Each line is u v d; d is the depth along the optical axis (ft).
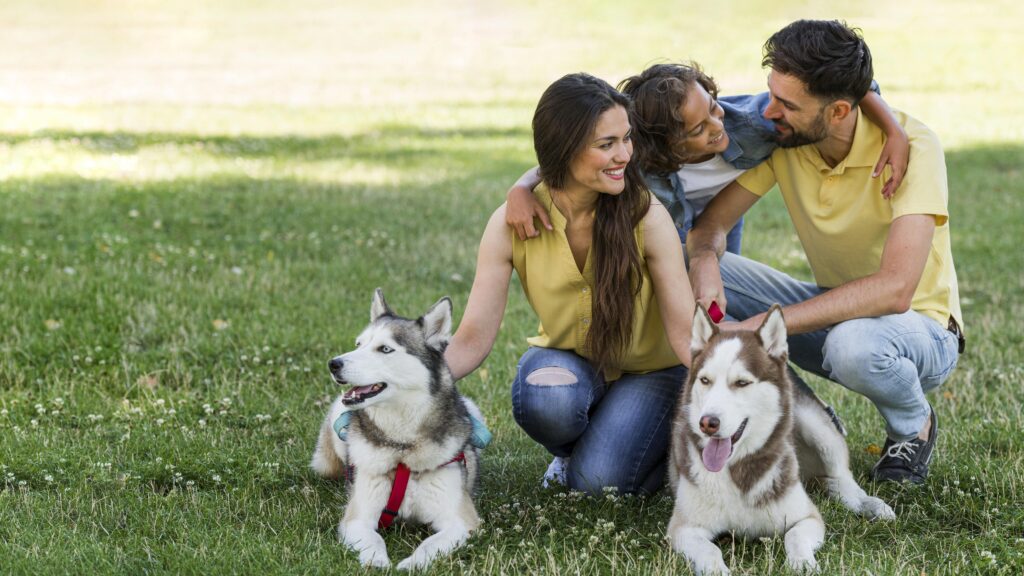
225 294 30.04
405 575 14.08
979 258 38.63
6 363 23.70
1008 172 59.21
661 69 17.90
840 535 15.93
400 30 145.79
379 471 15.93
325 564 14.25
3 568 13.88
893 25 131.13
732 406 14.84
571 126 15.31
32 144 60.29
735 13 149.79
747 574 14.15
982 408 22.40
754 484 15.29
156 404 21.79
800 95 16.75
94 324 26.21
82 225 37.60
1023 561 14.55
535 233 16.71
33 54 122.31
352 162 59.82
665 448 17.97
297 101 90.07
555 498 17.38
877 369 16.99
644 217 16.81
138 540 15.10
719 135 18.01
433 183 53.62
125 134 66.90
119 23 155.84
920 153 17.30
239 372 24.32
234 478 18.03
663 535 15.94
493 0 172.04
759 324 17.28
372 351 15.64
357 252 37.22
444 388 16.29
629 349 17.42
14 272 30.19
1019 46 111.75
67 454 18.37
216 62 119.03
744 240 42.55
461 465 16.42
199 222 40.06
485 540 15.67
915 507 16.81
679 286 17.03
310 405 22.40
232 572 13.91
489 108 86.69
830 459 17.39
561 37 132.57
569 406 17.25
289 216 42.60
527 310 31.60
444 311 16.38
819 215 18.54
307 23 155.84
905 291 16.79
